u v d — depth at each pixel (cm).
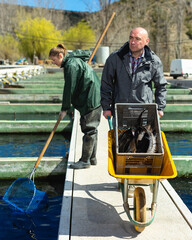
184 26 6894
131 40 309
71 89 389
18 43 5622
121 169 294
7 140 764
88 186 402
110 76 339
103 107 351
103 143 602
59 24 6725
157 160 287
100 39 455
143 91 330
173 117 1014
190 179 507
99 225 315
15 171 495
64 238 291
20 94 1312
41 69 2844
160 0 7669
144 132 314
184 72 2517
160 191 390
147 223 283
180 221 323
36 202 409
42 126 817
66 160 500
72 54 399
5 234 343
